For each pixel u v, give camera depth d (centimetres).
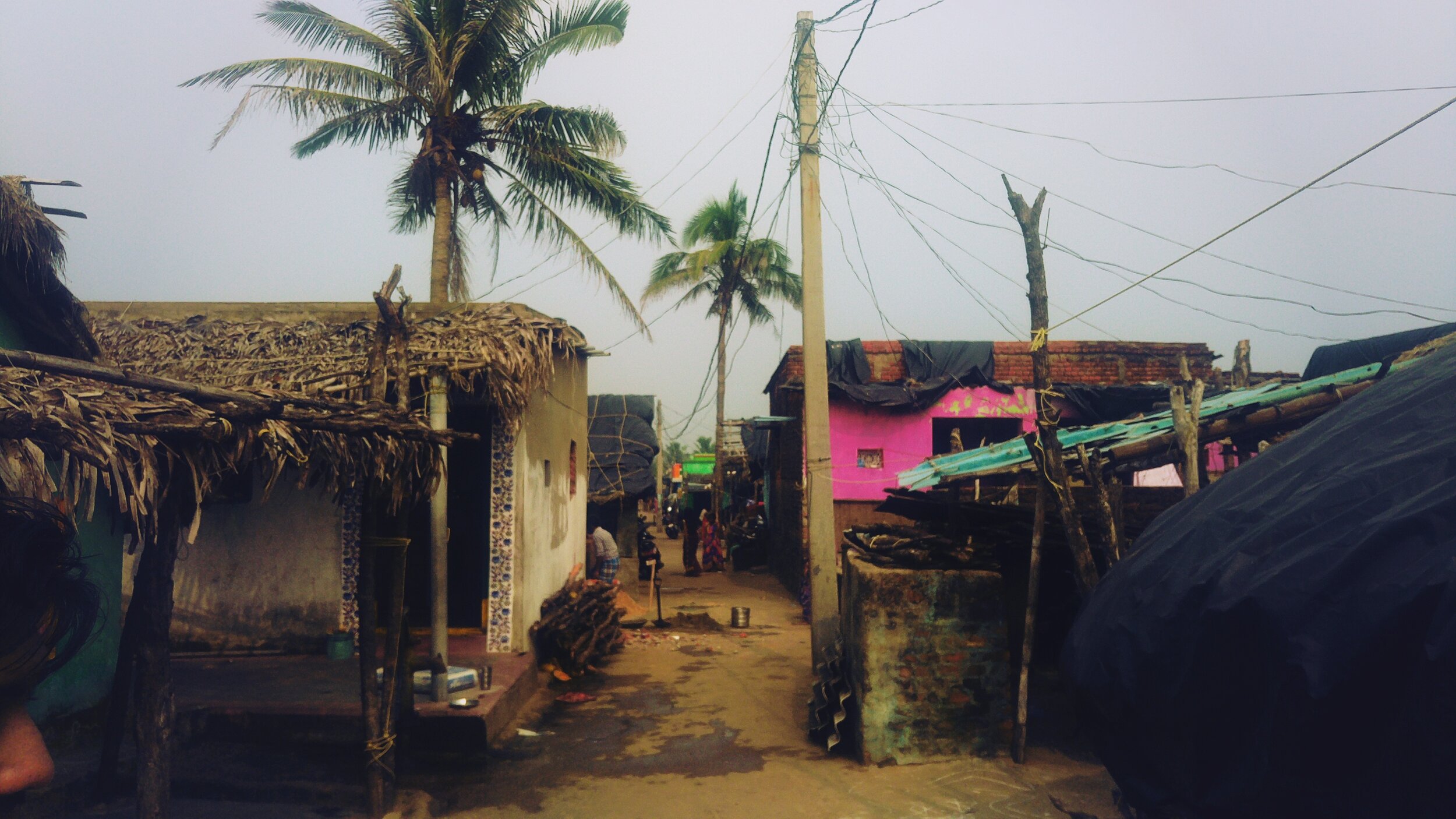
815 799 581
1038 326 613
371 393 512
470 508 991
